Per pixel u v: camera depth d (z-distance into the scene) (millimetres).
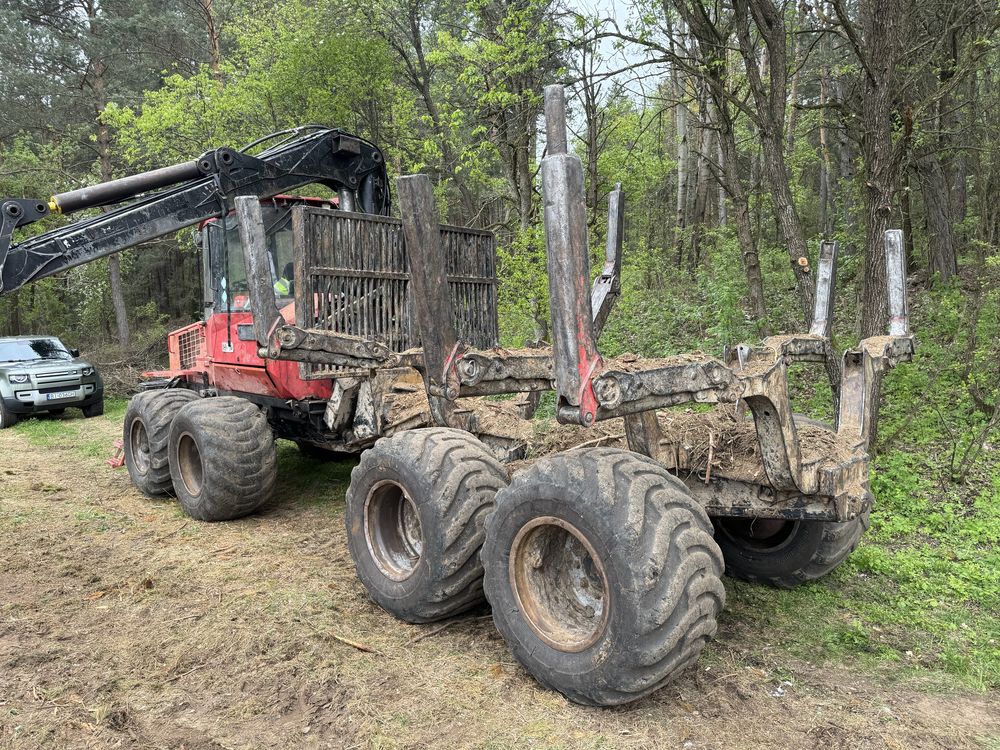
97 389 12742
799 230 6883
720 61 7473
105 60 20109
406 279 5125
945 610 3879
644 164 14188
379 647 3416
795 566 4016
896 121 7348
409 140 14023
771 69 6816
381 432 5105
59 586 4332
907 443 6484
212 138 14289
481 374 3107
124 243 5504
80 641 3598
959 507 5301
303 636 3516
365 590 4137
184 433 5734
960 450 6227
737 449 3600
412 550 3850
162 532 5430
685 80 10391
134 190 5496
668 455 3537
